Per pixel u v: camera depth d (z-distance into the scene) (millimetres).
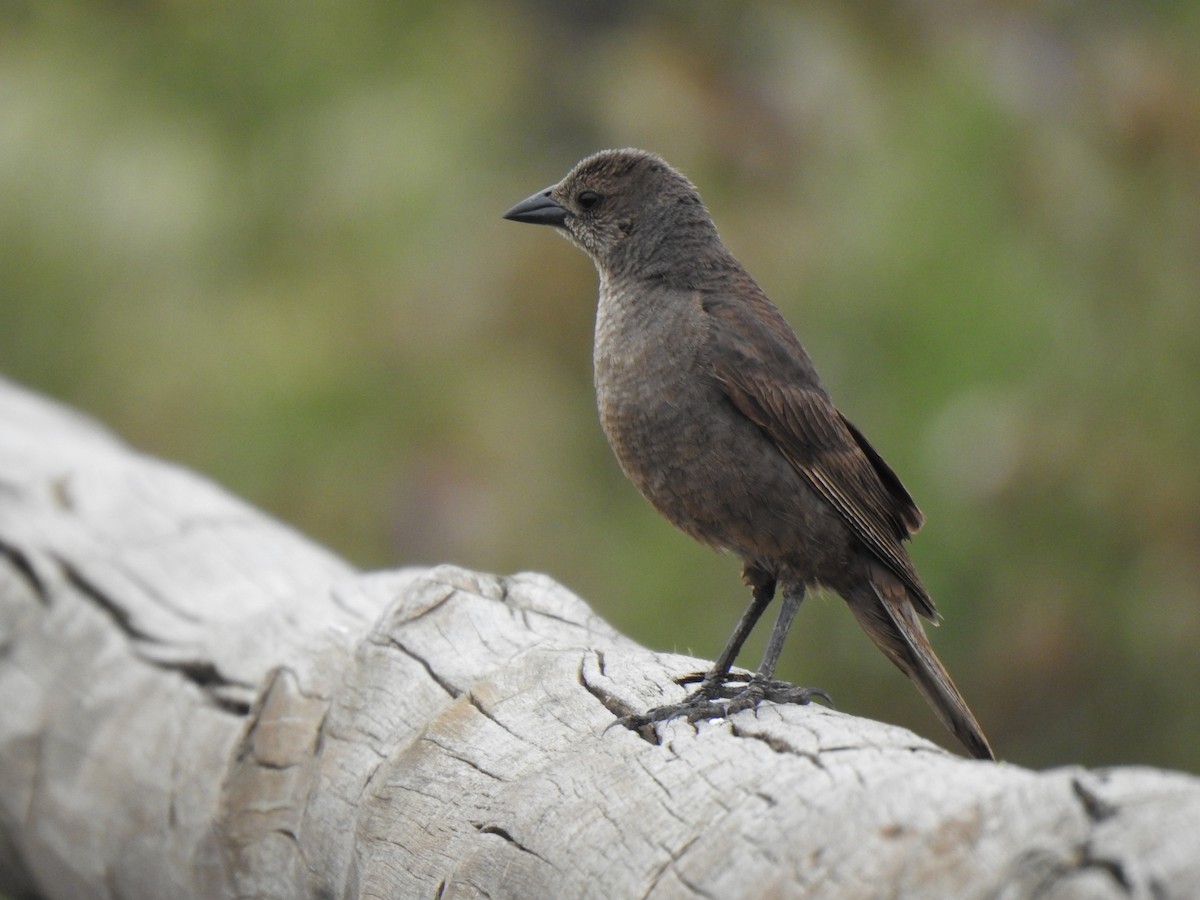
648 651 6133
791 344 7746
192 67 13727
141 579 7910
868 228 12023
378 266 13039
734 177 13148
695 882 4383
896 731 4762
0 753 7812
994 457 11609
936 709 7609
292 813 6094
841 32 13344
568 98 15398
